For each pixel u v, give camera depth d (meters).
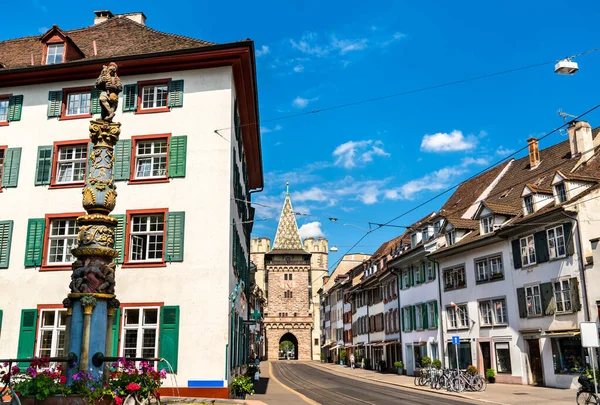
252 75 25.16
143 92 24.00
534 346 31.50
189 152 22.83
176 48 24.89
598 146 31.27
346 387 33.53
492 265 35.12
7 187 23.58
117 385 12.23
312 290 119.62
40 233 22.83
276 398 24.56
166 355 20.83
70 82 24.47
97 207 13.22
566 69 15.42
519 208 35.19
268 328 109.44
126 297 21.47
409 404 22.20
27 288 22.33
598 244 27.25
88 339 12.17
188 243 21.88
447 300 39.69
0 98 24.67
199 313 21.14
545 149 40.19
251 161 36.41
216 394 20.39
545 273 30.42
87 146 23.73
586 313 27.53
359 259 100.38
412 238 47.09
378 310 57.41
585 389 19.55
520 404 21.91
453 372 29.27
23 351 21.69
